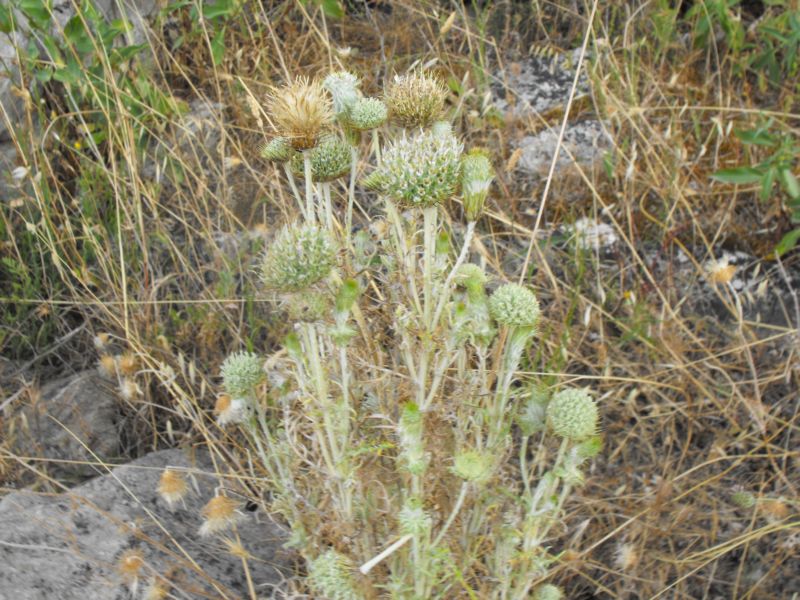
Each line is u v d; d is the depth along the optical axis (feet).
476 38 3.44
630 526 2.05
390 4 3.69
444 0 3.75
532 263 2.77
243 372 1.82
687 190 2.79
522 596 1.69
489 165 1.59
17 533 1.88
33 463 2.32
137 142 2.98
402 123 1.81
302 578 1.88
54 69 2.98
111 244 2.88
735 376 2.53
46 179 2.81
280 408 2.11
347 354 1.78
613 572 1.94
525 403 1.94
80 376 2.62
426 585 1.59
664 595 1.97
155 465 2.23
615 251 2.83
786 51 3.20
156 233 2.74
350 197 1.85
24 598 1.71
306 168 1.67
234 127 3.05
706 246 2.90
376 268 1.95
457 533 1.74
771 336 2.61
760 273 2.81
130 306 2.66
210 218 2.93
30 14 2.94
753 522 2.04
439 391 1.77
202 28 3.30
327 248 1.51
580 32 3.63
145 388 2.52
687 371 2.39
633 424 2.43
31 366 2.68
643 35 3.50
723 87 3.32
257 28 3.48
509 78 3.44
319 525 1.73
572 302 2.56
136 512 2.03
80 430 2.44
